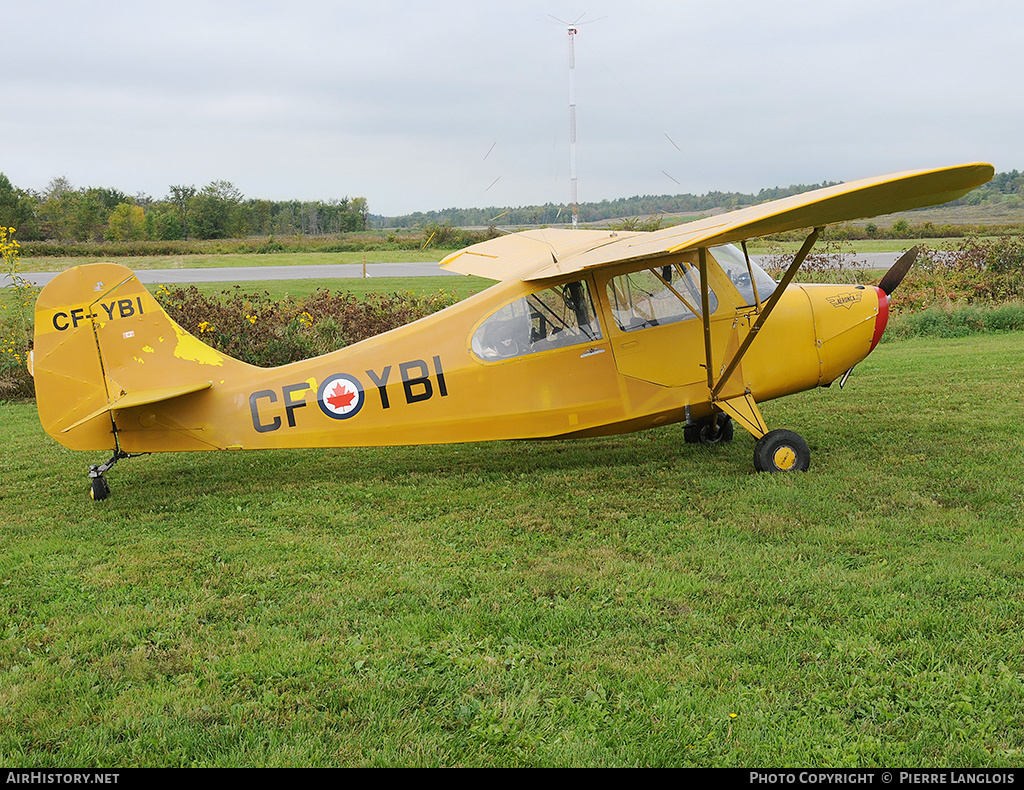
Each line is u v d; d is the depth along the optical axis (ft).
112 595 15.10
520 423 22.34
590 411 22.47
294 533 18.57
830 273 62.95
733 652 12.07
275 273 101.65
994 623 12.54
